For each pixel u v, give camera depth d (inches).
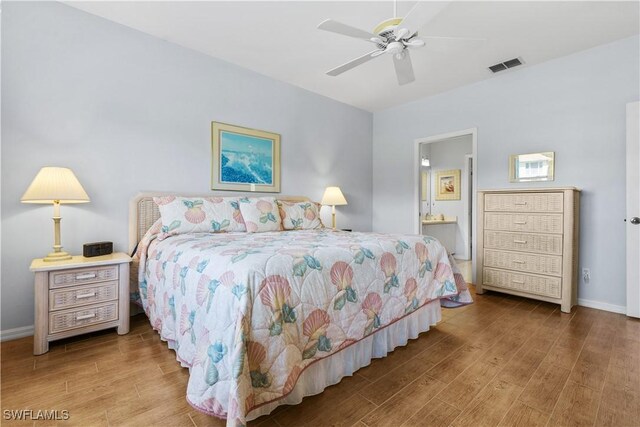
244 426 41.7
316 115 162.2
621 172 107.1
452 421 51.3
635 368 68.2
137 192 104.7
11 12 82.6
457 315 104.7
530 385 61.9
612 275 109.2
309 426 50.2
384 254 74.6
